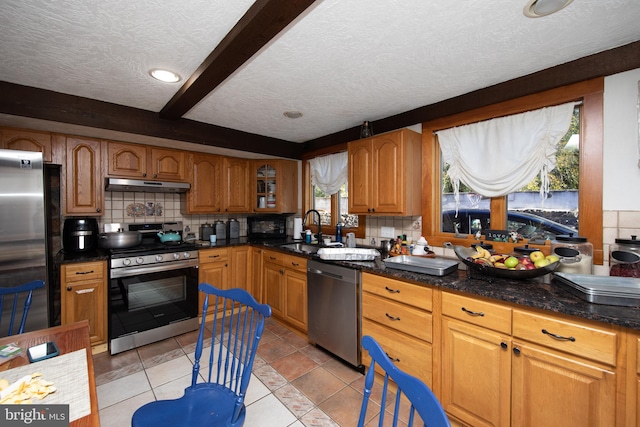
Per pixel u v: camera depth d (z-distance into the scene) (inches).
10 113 75.7
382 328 77.6
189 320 111.8
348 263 85.7
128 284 97.7
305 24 52.2
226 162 136.3
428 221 94.9
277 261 117.4
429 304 67.1
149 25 52.6
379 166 96.5
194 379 51.9
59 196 105.8
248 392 75.4
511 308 54.2
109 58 64.1
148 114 97.7
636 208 60.0
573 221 69.8
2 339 44.9
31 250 82.0
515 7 47.9
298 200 152.2
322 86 79.2
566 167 70.7
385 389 28.0
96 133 96.2
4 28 52.9
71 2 46.2
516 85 74.3
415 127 98.3
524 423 52.6
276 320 122.2
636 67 59.3
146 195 125.6
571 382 47.6
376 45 59.3
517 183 75.4
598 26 53.1
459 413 61.8
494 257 68.8
